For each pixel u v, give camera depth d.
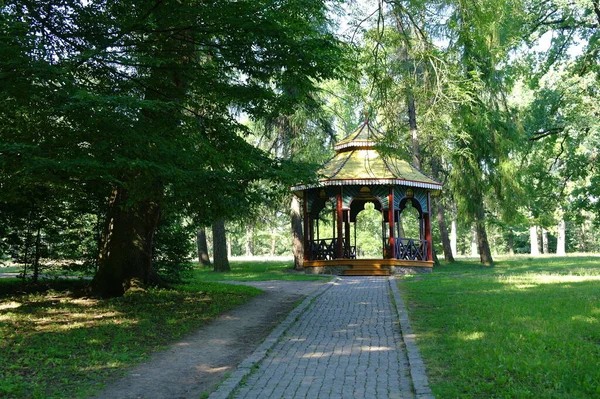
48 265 16.19
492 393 5.47
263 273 24.67
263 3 9.65
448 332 8.59
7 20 7.75
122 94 9.62
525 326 8.45
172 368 7.13
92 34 9.41
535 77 26.45
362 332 9.32
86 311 11.27
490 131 26.17
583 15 23.45
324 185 23.33
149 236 14.22
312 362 7.26
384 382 6.20
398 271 22.98
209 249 61.66
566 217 30.59
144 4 9.43
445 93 15.20
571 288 13.22
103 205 14.77
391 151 16.16
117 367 7.12
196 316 11.00
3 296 13.77
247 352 8.04
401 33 14.36
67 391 6.06
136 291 13.56
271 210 27.12
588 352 6.69
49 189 13.51
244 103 11.60
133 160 8.24
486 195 28.19
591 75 22.48
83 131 8.37
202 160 9.96
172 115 9.96
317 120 25.84
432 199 33.59
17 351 7.70
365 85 16.53
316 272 24.06
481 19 13.38
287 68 10.57
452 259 32.69
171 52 10.48
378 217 53.28
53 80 8.21
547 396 5.22
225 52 10.26
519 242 62.75
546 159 29.78
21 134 8.95
